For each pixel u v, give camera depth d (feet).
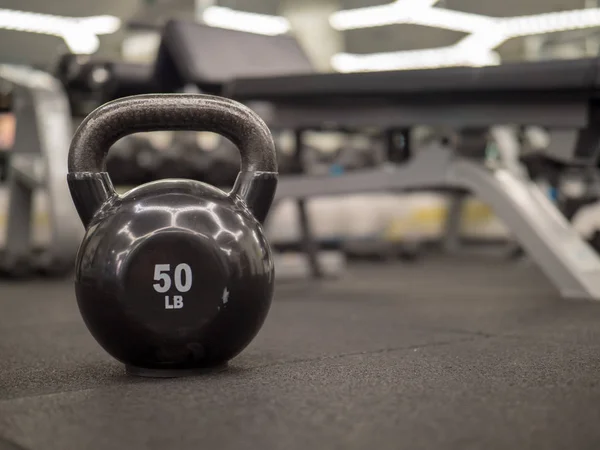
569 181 10.39
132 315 2.61
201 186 2.80
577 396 2.32
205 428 1.98
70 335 4.34
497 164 6.66
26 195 10.14
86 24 30.53
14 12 28.55
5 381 2.79
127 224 2.65
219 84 8.38
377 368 2.93
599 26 27.17
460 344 3.67
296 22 27.25
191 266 2.62
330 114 7.21
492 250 16.58
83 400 2.36
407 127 7.06
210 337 2.68
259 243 2.77
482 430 1.92
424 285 8.61
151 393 2.45
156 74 9.09
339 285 8.64
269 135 2.91
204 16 26.73
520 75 5.79
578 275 6.11
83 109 10.53
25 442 1.87
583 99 5.86
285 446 1.81
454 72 6.08
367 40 33.06
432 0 25.86
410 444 1.81
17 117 9.80
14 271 9.70
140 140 9.35
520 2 25.80
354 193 7.47
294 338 4.00
